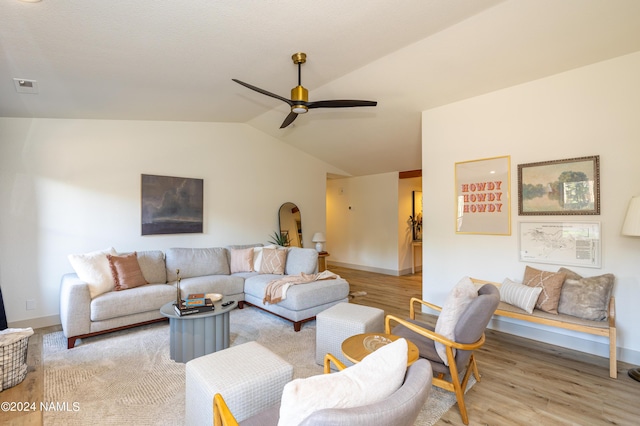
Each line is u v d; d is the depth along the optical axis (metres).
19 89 2.81
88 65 2.57
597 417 2.05
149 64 2.72
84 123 3.93
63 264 3.76
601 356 2.95
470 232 3.79
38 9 1.81
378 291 5.57
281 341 3.28
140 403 2.16
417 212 7.66
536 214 3.30
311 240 6.56
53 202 3.70
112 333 3.43
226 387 1.55
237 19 2.21
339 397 0.97
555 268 3.19
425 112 4.21
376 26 2.48
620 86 2.84
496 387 2.41
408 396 0.96
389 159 6.27
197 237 4.95
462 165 3.85
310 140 5.92
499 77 3.30
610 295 2.78
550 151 3.22
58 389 2.32
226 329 3.01
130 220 4.27
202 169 5.00
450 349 1.99
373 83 3.62
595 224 2.96
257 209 5.70
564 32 2.55
